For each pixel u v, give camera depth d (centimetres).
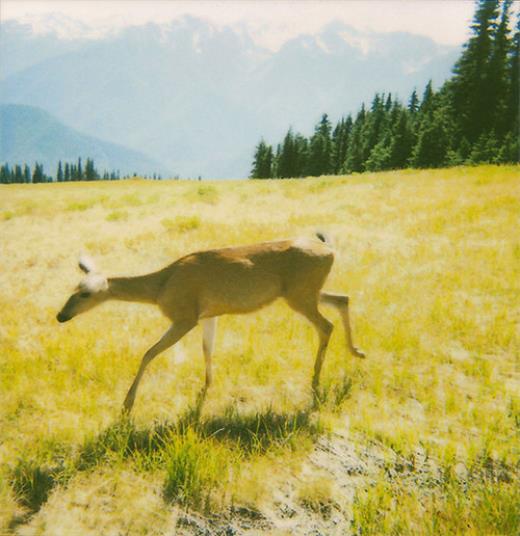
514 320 711
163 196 2662
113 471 426
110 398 560
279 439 467
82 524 372
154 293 578
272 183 3200
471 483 399
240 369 614
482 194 1683
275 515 377
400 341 652
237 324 768
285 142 8188
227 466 414
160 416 525
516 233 1135
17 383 582
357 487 405
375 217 1464
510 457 429
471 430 473
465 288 845
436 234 1204
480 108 4688
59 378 592
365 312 778
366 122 7812
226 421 505
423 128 5281
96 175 18062
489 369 575
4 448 465
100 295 571
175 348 695
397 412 512
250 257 570
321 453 452
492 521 350
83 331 766
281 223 1459
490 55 4778
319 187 2420
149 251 1263
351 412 516
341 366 612
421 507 380
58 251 1346
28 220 1961
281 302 832
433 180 2267
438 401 524
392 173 3000
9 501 389
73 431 480
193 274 558
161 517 375
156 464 427
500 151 3653
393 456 443
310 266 584
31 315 865
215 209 1914
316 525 368
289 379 590
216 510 382
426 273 929
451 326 694
